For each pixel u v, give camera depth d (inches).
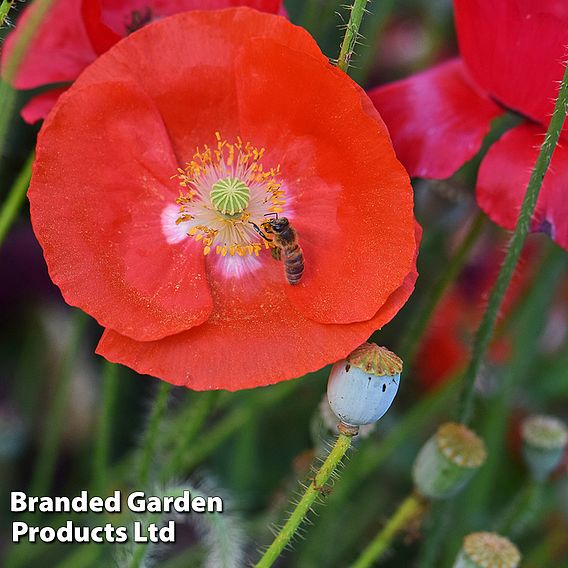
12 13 27.0
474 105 24.1
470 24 23.6
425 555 25.5
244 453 27.9
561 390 30.0
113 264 22.8
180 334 22.5
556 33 22.9
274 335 22.6
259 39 22.6
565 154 23.5
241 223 23.3
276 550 22.7
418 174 23.8
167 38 23.0
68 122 22.8
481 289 30.0
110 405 25.8
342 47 22.7
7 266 30.4
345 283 22.6
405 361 25.5
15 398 30.2
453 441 24.0
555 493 28.9
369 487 29.3
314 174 23.0
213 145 23.4
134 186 23.1
